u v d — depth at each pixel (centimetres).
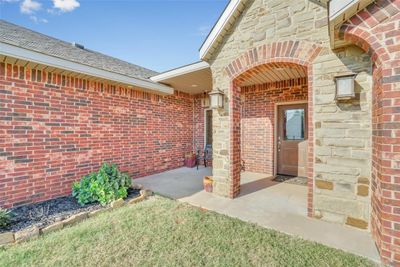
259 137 659
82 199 373
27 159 376
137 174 595
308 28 320
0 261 214
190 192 455
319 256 221
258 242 249
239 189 446
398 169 204
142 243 248
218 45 429
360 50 279
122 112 553
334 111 298
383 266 206
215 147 438
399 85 202
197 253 228
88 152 475
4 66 348
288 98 603
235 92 423
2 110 346
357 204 283
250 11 382
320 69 309
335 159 298
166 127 697
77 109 454
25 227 283
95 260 216
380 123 223
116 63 661
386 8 208
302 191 459
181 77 561
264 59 364
